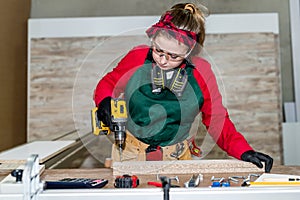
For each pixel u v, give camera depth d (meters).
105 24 9.80
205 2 10.96
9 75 9.31
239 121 9.54
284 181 3.43
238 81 9.61
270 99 9.57
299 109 10.44
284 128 9.54
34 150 5.41
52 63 9.75
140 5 11.12
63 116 9.62
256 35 9.67
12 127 9.44
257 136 9.51
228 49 9.65
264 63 9.62
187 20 3.60
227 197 2.80
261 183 3.30
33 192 2.65
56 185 3.02
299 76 10.64
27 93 10.12
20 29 10.23
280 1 11.06
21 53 10.28
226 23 9.68
